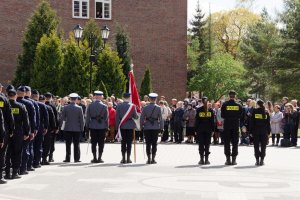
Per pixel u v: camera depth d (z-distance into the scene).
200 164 20.19
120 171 17.59
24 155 16.59
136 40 51.94
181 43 53.16
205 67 75.19
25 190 13.39
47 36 43.47
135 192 13.17
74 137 20.52
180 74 53.06
